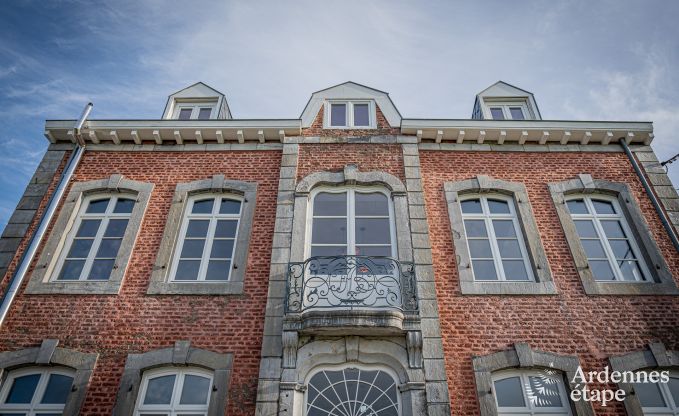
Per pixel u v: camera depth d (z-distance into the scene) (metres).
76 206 7.85
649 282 7.01
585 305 6.66
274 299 6.52
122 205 8.02
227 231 7.64
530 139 8.68
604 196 8.15
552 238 7.44
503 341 6.31
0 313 6.40
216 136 8.64
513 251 7.43
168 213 7.73
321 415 5.86
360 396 5.98
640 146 8.76
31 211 7.71
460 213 7.69
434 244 7.29
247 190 7.97
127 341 6.31
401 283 6.52
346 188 7.99
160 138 8.66
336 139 8.59
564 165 8.41
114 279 6.87
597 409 5.84
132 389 5.93
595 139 8.71
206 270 7.20
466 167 8.34
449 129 8.57
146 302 6.65
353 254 7.16
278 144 8.70
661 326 6.48
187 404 5.95
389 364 6.18
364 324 5.95
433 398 5.73
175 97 9.88
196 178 8.20
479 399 5.84
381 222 7.56
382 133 8.79
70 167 8.18
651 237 7.49
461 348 6.24
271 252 7.16
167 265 7.10
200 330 6.39
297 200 7.69
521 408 5.94
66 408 5.79
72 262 7.30
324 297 6.34
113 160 8.48
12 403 5.98
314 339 6.27
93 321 6.48
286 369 5.96
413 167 8.17
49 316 6.52
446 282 6.85
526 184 8.12
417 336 6.11
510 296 6.71
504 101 9.88
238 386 5.95
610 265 7.30
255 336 6.34
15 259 7.16
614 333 6.42
